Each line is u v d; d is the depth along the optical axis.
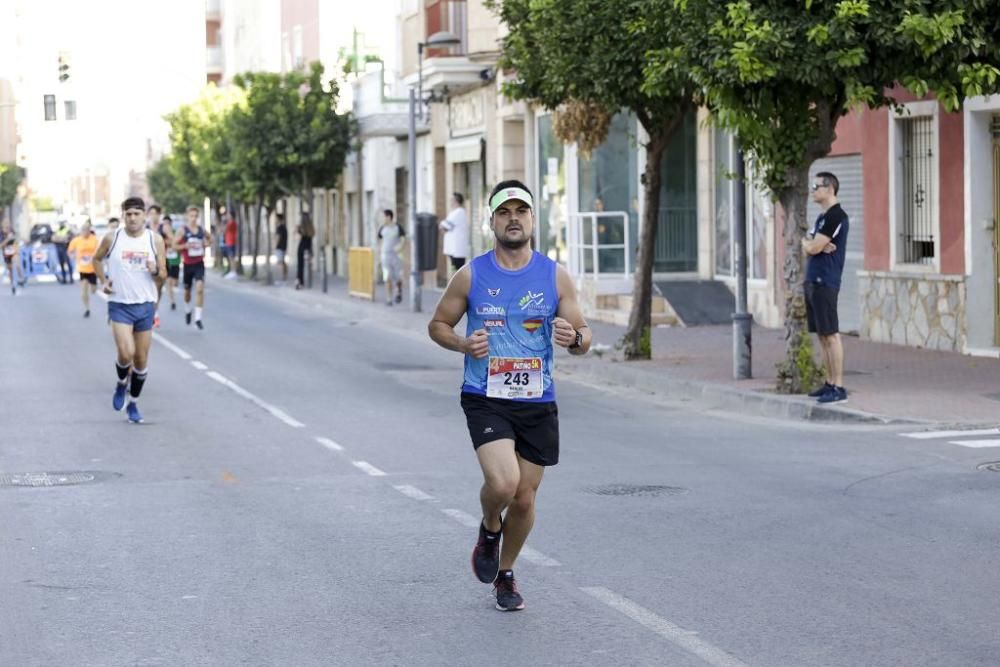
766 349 29.47
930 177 28.80
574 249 40.50
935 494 14.59
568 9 25.08
